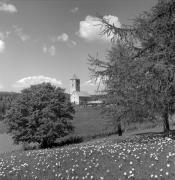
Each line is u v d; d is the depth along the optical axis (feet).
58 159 52.29
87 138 158.10
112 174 39.09
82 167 44.34
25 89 148.15
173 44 59.36
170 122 146.72
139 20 63.46
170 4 60.95
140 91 59.93
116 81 65.36
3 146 159.63
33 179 43.42
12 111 141.69
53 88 150.71
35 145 150.10
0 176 48.32
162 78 57.98
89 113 236.63
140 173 37.73
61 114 145.28
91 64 70.95
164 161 41.32
